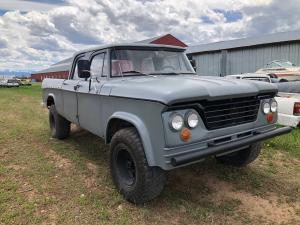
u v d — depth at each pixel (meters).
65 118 6.55
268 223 3.67
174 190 4.45
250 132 4.09
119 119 4.13
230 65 26.31
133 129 3.94
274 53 23.27
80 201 4.09
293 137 7.18
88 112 5.10
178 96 3.34
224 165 5.33
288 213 3.90
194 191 4.43
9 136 7.51
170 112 3.40
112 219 3.70
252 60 24.72
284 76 15.97
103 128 4.62
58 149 6.36
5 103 15.85
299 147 6.47
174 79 4.21
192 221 3.68
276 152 6.23
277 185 4.67
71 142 6.90
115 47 4.78
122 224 3.59
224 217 3.78
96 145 6.60
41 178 4.84
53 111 6.97
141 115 3.69
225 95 3.67
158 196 4.24
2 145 6.68
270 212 3.91
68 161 5.64
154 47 5.11
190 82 3.85
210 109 3.64
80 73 5.17
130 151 3.84
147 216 3.76
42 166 5.36
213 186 4.60
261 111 4.24
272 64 18.17
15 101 17.17
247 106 4.02
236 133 3.88
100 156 5.91
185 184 4.65
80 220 3.67
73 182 4.71
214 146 3.63
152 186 3.73
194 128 3.52
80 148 6.44
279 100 8.21
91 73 5.19
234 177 4.92
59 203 4.06
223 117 3.78
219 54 26.97
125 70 4.74
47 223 3.61
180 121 3.41
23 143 6.86
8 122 9.56
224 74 26.56
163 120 3.38
